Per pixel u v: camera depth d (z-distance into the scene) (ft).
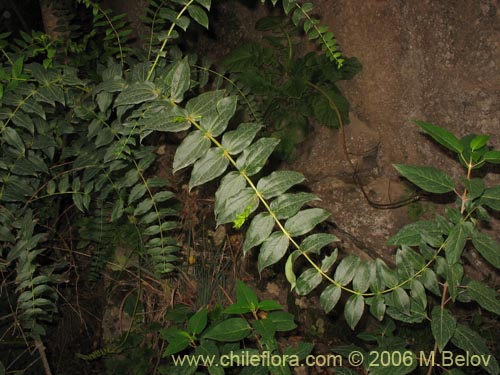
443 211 9.77
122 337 10.47
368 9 9.39
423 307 5.38
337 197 10.27
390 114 9.87
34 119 6.79
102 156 7.14
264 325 5.33
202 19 5.52
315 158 10.51
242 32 11.59
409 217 9.93
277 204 4.76
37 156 6.73
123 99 5.08
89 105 6.63
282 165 10.78
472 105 8.97
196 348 5.61
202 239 11.15
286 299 10.53
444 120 9.36
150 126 4.80
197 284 10.69
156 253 7.79
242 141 4.73
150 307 10.78
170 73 5.14
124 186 7.23
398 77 9.56
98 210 9.36
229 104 4.78
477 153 4.85
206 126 4.77
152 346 10.42
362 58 9.77
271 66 10.62
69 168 8.57
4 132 6.10
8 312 10.46
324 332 10.14
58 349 10.77
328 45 6.27
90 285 11.13
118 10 11.37
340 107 10.12
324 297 5.11
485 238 4.95
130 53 8.00
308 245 4.85
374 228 10.06
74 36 9.86
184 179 11.69
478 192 4.75
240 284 5.54
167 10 5.55
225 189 4.75
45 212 10.14
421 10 9.00
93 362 10.64
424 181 4.97
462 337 5.56
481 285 5.42
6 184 6.67
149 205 7.23
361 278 5.10
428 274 5.23
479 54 8.63
